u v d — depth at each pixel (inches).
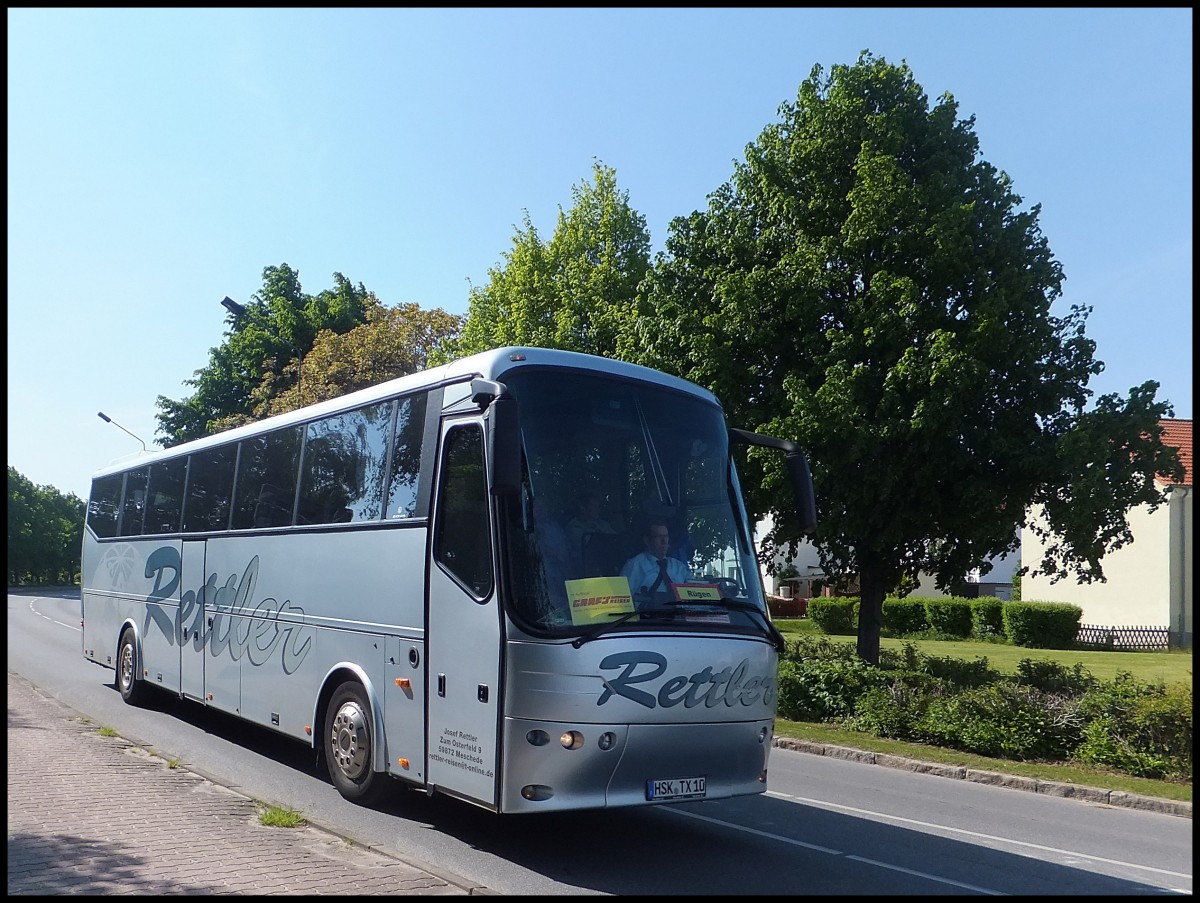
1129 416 633.6
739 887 268.5
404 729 317.1
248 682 429.4
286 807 332.2
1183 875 307.6
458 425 309.1
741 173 764.0
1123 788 432.5
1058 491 679.7
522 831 321.7
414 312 1626.5
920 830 354.6
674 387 326.0
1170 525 1330.0
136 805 313.3
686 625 288.0
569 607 272.5
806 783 443.8
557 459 290.7
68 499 4276.6
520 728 268.2
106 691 633.6
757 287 700.0
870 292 667.4
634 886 266.4
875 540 688.4
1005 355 665.6
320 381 1556.3
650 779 276.1
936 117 706.2
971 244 664.4
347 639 353.4
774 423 655.8
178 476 539.2
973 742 511.2
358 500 358.6
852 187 705.6
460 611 293.7
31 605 1923.0
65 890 226.7
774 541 724.7
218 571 469.7
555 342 1069.1
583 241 1192.8
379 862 263.3
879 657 767.7
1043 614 1353.3
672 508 305.0
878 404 657.0
